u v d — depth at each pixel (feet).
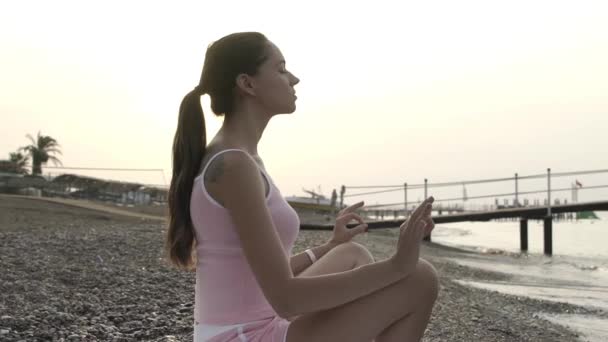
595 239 79.87
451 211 88.74
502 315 17.89
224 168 5.63
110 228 37.27
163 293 16.42
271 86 6.10
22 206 48.03
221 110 6.12
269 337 5.82
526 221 56.85
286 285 5.41
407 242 5.66
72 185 75.25
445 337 14.19
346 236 7.55
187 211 6.07
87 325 12.65
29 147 116.67
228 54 6.05
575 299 22.91
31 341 11.19
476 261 41.01
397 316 5.94
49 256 21.71
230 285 5.82
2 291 15.30
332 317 5.81
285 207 5.97
